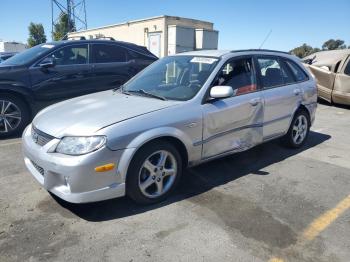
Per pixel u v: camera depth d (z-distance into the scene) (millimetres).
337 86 10031
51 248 2982
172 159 3814
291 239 3166
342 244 3111
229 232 3254
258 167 4918
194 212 3611
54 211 3590
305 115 5789
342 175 4723
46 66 6461
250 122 4625
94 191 3305
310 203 3875
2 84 6059
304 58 11773
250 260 2861
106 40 7430
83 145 3254
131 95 4320
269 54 5211
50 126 3574
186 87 4223
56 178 3375
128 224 3371
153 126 3559
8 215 3504
